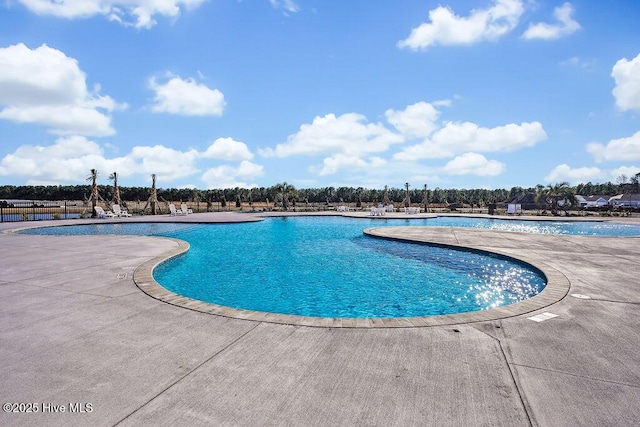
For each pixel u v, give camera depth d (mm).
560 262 8062
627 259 8484
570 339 3654
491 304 6500
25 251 9352
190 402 2514
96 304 4844
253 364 3113
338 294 7184
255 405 2479
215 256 11164
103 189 55062
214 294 7203
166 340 3641
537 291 7168
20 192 60375
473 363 3127
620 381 2799
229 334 3814
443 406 2465
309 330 3938
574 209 37406
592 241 12156
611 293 5414
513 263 8828
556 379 2832
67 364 3090
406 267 9461
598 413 2375
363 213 32688
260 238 15641
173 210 28703
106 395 2598
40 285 5840
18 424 2242
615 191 80500
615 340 3623
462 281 8047
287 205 44062
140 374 2918
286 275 8711
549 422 2283
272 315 4441
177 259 9031
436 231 16094
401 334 3818
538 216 29016
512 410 2412
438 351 3381
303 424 2264
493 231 16031
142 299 5078
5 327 3977
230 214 30906
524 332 3857
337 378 2867
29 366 3047
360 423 2275
